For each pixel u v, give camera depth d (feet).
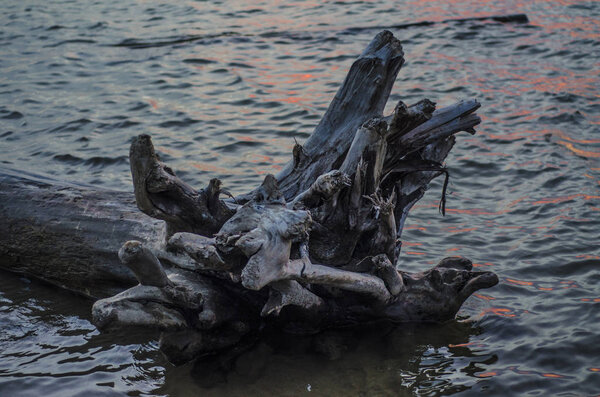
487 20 52.44
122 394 15.28
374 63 17.35
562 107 34.14
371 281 16.52
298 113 34.76
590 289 19.12
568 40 46.09
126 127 33.22
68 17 57.36
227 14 58.08
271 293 15.81
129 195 19.85
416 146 17.58
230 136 31.96
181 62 44.24
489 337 17.33
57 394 15.26
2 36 51.16
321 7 59.82
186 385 15.61
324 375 15.93
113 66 43.65
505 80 38.83
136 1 63.82
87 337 17.61
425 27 51.42
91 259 18.84
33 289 20.03
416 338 17.35
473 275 17.65
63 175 27.68
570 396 14.96
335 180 15.21
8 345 17.21
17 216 19.84
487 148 29.84
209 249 14.49
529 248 21.45
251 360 16.47
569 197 24.93
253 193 18.24
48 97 37.70
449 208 24.79
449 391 15.28
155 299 15.16
